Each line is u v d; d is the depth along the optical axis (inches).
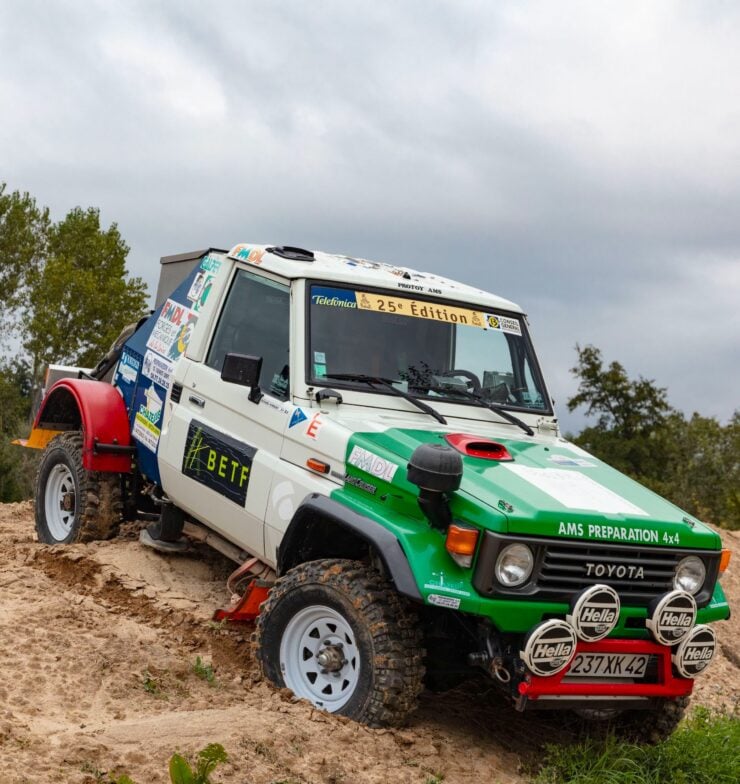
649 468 1865.2
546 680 184.9
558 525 185.3
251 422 236.1
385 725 191.0
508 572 182.1
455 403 240.1
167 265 306.7
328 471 212.8
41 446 334.6
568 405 1913.1
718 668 333.1
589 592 182.9
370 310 240.1
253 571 235.5
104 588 265.0
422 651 192.4
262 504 226.8
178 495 262.1
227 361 224.8
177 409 263.0
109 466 286.5
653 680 199.9
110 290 2044.8
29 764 150.0
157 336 285.4
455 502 188.2
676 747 214.7
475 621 195.2
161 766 157.6
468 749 200.1
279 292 241.8
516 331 263.9
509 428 245.0
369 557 220.7
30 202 2158.0
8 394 2011.6
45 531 311.3
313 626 205.3
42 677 193.8
